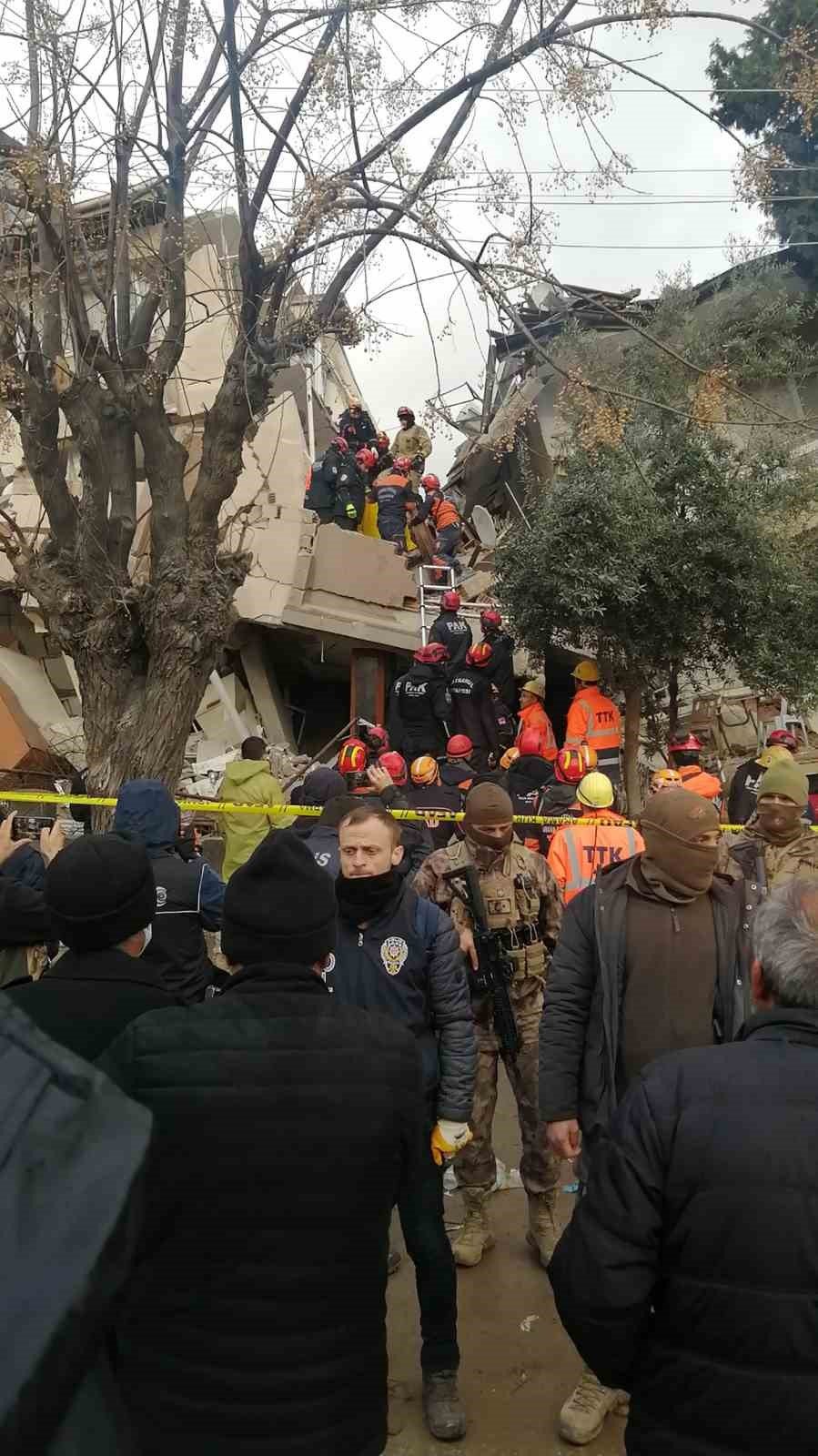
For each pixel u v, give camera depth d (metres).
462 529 15.19
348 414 14.97
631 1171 1.63
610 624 10.07
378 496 13.44
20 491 11.02
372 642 12.08
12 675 11.70
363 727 10.59
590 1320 1.62
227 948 1.92
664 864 2.82
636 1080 1.76
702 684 13.94
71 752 11.45
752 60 10.37
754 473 10.70
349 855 3.16
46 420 6.33
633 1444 1.62
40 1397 0.70
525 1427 2.85
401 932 3.12
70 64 5.96
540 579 9.88
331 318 6.46
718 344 11.71
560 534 9.83
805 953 1.71
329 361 9.62
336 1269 1.68
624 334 12.44
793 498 10.59
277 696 12.91
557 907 3.85
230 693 12.45
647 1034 2.75
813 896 1.82
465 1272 3.66
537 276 5.74
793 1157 1.53
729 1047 1.70
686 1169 1.58
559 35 5.46
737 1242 1.52
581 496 9.79
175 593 6.10
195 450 11.11
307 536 11.94
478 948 3.72
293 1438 1.58
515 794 7.92
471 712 10.09
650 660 10.32
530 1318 3.36
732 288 12.41
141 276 6.91
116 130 6.11
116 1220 0.79
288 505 11.83
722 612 10.06
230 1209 1.64
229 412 6.32
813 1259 1.49
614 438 6.65
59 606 6.27
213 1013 1.78
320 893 1.92
